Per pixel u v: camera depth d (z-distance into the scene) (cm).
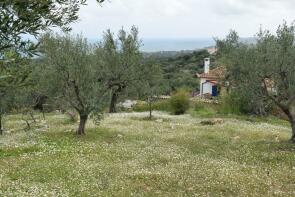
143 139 3312
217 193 1831
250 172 2241
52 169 2211
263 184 1995
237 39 3416
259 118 4859
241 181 2030
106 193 1775
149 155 2639
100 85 3509
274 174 2203
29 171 2164
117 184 1927
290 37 2795
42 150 2772
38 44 616
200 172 2189
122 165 2336
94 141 3166
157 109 6044
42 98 5034
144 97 5331
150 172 2161
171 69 11162
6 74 610
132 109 6181
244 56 2872
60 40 3372
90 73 3394
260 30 2895
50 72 3347
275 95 2994
